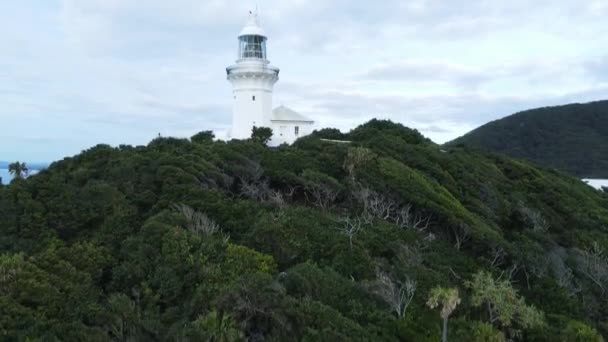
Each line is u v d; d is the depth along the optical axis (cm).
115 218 2953
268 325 2058
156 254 2517
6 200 3136
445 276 2784
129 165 3675
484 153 6419
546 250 3638
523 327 2512
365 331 2050
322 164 4184
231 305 2014
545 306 2941
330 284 2375
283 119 6041
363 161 4006
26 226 2931
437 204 3591
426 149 5178
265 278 2159
